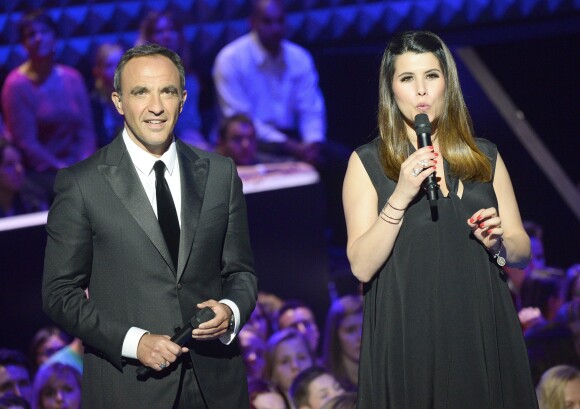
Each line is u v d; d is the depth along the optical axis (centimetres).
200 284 1036
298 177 2173
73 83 2311
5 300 1980
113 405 1011
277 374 1775
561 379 1586
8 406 1605
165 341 968
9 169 2105
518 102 2536
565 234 2408
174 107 1021
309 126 2473
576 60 2552
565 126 2541
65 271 1018
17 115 2250
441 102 1006
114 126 2350
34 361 1830
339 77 2531
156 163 1041
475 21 2570
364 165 1027
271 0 2431
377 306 1008
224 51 2453
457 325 985
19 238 2003
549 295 1977
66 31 2408
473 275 994
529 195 2445
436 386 984
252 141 2295
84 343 1046
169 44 2361
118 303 1017
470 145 1020
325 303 2144
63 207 1024
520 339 1005
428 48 1002
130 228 1016
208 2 2483
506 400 995
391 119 1022
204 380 1025
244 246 1088
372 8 2555
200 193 1051
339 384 1639
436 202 998
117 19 2445
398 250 1002
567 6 2570
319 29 2548
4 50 2361
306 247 2152
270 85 2456
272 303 2042
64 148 2297
